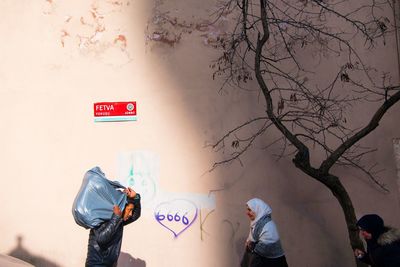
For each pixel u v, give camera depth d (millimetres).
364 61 7570
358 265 6137
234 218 7562
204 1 7680
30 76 7793
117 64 7727
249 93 7582
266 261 6430
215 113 7625
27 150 7758
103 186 6277
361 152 7551
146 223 7629
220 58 7586
